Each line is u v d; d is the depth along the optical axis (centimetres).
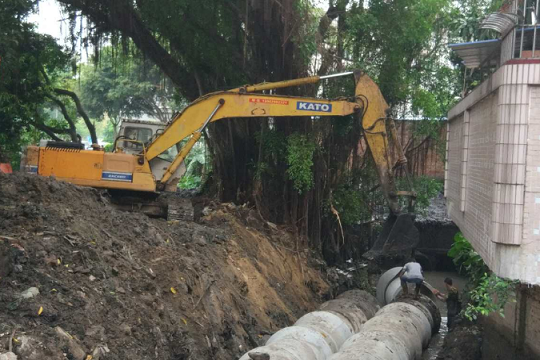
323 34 2191
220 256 1538
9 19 2198
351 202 2270
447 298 1878
